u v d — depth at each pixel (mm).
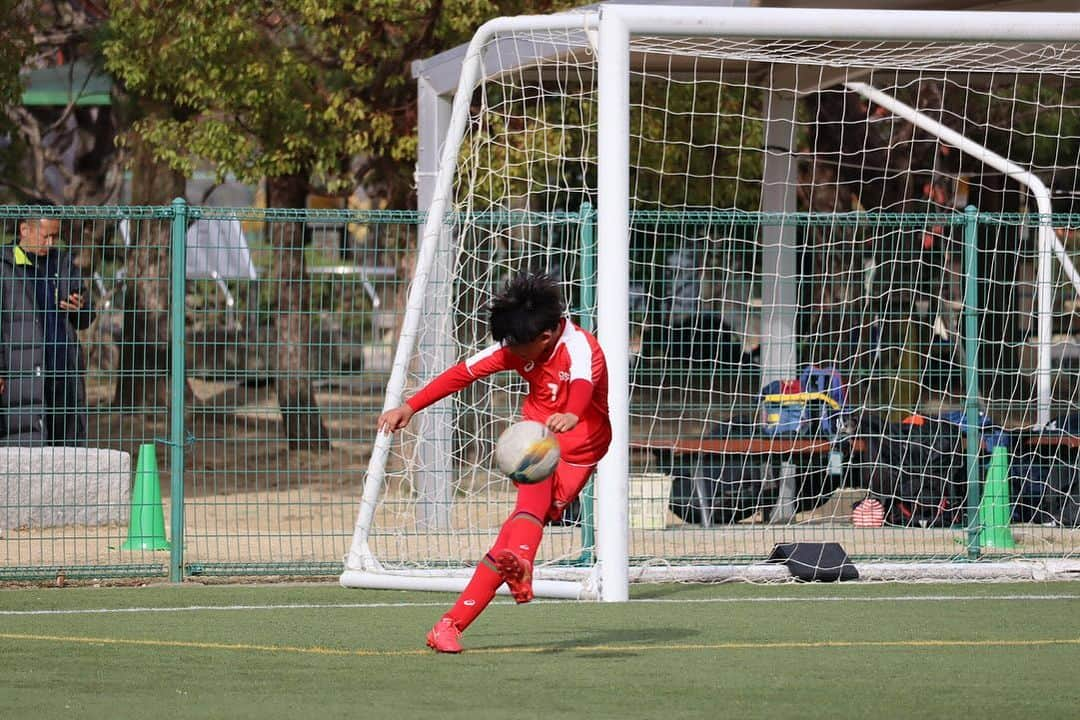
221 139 56625
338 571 33906
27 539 39125
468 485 42125
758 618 27484
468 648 23906
